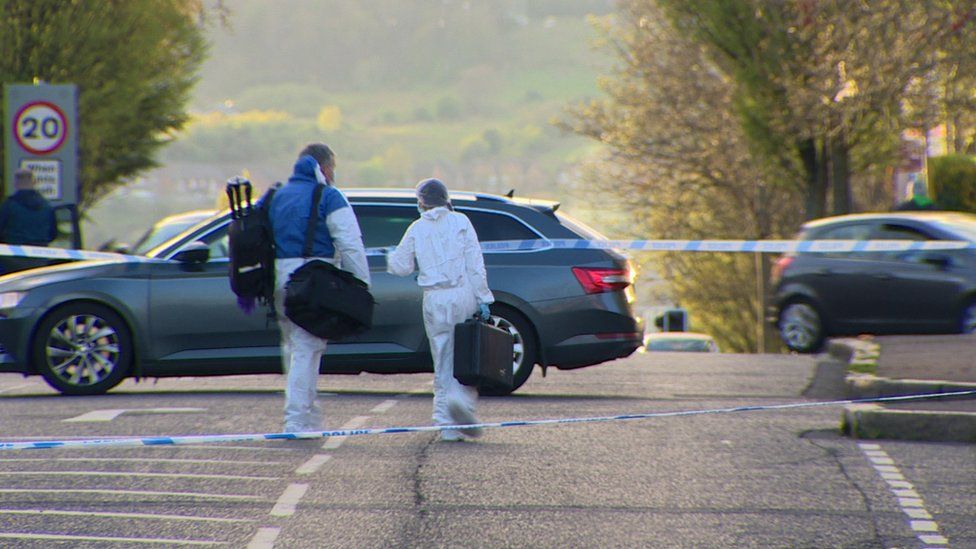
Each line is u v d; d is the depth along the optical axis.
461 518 27.66
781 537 26.55
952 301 66.38
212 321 47.03
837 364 61.56
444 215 37.44
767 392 49.94
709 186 151.62
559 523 27.34
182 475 31.84
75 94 70.69
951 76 116.19
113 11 111.38
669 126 148.75
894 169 132.88
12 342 47.28
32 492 29.88
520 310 47.66
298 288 35.97
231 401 45.28
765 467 33.56
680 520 27.78
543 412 42.81
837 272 70.44
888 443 37.31
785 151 118.69
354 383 53.00
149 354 47.19
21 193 64.50
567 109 155.38
